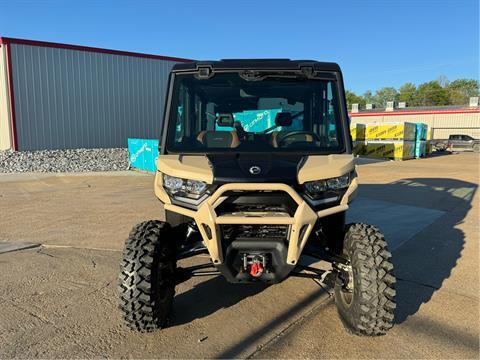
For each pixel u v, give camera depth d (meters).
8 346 3.58
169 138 3.95
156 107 27.88
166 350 3.52
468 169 19.95
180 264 5.60
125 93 26.33
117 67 25.83
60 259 5.93
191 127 4.01
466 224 7.96
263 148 3.87
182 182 3.49
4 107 23.19
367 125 28.75
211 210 3.27
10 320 4.05
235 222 3.24
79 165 19.19
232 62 4.10
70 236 7.17
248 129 3.97
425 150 31.70
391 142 27.30
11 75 21.78
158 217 8.68
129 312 3.47
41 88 22.89
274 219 3.24
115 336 3.75
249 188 3.23
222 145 3.92
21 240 6.91
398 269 5.49
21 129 22.36
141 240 3.57
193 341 3.66
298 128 3.98
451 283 5.01
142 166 18.02
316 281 5.02
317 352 3.48
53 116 23.47
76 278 5.18
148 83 27.34
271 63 4.07
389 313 3.29
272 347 3.57
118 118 26.16
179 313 4.20
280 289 4.80
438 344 3.61
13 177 15.60
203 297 4.59
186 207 3.48
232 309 4.30
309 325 3.95
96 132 25.27
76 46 23.91
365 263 3.33
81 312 4.22
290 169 3.41
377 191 12.27
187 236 3.99
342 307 3.79
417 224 7.98
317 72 4.01
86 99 24.67
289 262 3.35
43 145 23.20
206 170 3.43
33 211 9.34
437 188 12.97
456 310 4.27
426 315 4.16
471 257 5.98
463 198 10.95
